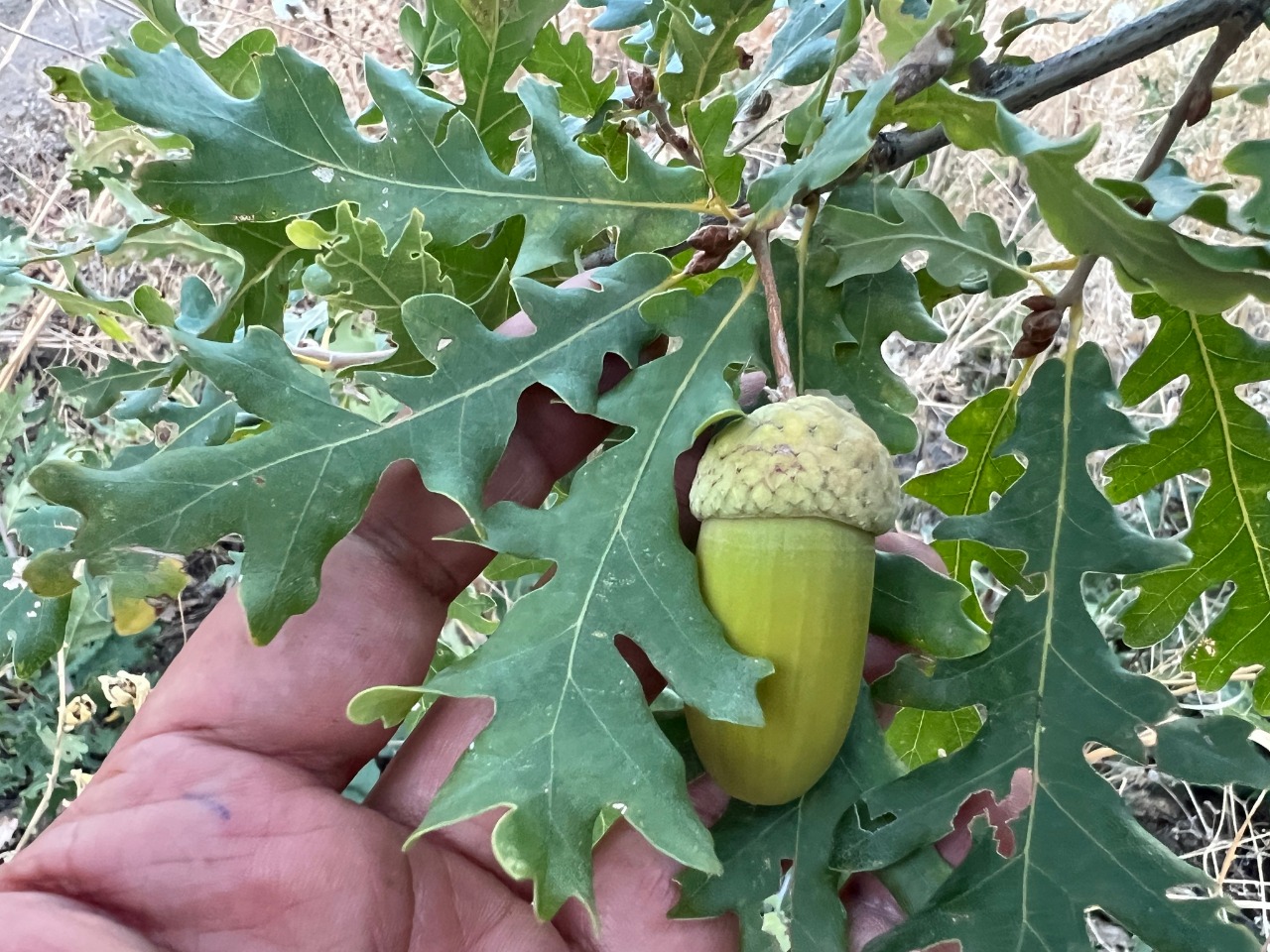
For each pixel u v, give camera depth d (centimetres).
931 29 11
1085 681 13
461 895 15
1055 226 11
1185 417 16
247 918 13
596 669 11
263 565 11
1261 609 17
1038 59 35
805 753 11
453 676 11
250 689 14
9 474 36
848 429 12
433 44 18
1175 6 13
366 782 26
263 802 14
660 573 12
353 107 37
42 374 38
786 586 11
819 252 13
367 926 14
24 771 34
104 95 12
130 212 20
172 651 36
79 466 11
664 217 13
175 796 13
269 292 16
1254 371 15
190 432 17
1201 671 17
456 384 12
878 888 16
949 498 17
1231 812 31
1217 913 11
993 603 33
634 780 11
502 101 15
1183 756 12
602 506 12
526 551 12
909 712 17
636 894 15
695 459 15
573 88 17
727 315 13
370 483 12
